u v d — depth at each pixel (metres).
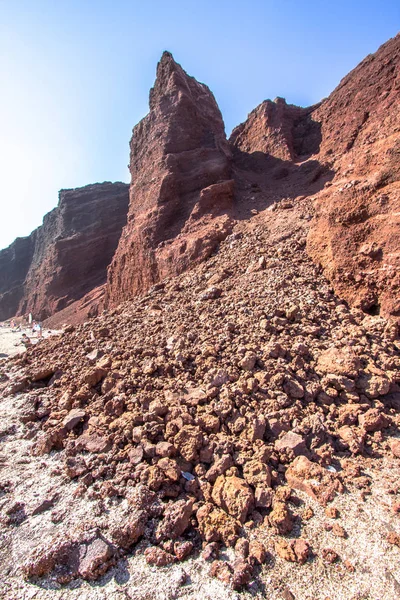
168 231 16.72
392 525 3.38
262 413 4.84
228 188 16.89
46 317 44.66
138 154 23.55
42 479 4.25
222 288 9.62
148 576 3.04
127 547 3.29
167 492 3.81
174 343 6.82
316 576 2.97
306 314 7.13
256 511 3.62
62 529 3.45
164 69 24.39
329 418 4.84
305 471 3.99
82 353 7.63
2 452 4.90
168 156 18.88
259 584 2.94
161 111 21.91
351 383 5.21
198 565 3.14
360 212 7.99
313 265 9.44
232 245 12.69
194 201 17.08
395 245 7.27
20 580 3.03
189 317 8.19
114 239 48.41
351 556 3.12
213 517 3.48
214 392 5.16
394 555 3.09
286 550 3.17
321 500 3.69
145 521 3.52
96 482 4.08
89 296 38.06
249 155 24.53
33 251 71.62
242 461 4.12
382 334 6.59
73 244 46.97
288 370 5.50
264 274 9.42
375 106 17.59
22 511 3.74
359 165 9.84
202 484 3.88
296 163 21.52
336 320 7.10
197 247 13.55
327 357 5.71
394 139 9.27
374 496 3.73
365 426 4.66
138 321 9.20
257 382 5.30
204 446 4.34
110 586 2.96
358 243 7.93
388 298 7.16
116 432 4.73
